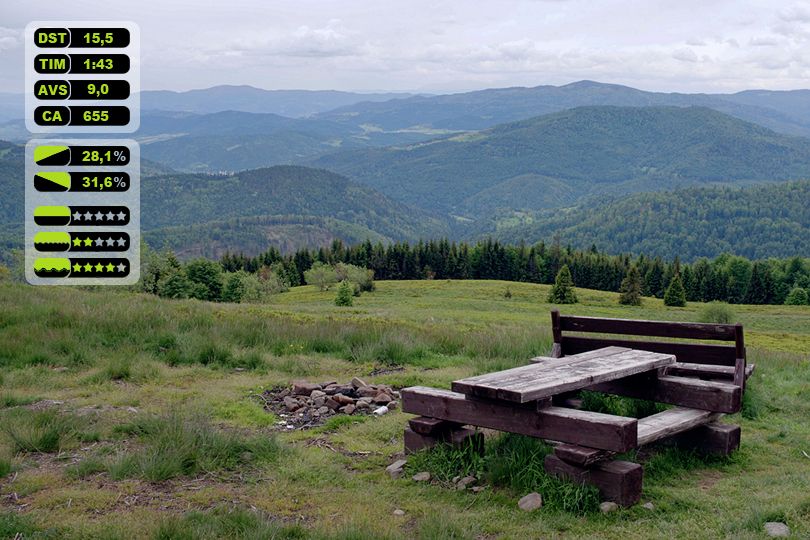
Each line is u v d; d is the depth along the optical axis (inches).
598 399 282.8
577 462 186.9
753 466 231.9
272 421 284.7
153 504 185.9
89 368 383.2
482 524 175.5
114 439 244.8
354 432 269.0
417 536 166.4
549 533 169.3
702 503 189.8
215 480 207.5
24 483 198.5
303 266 5113.2
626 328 283.4
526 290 4264.3
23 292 673.6
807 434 274.2
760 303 4466.0
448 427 228.1
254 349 431.5
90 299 643.5
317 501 192.1
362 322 639.1
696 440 244.4
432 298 3720.5
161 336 446.6
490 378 210.8
